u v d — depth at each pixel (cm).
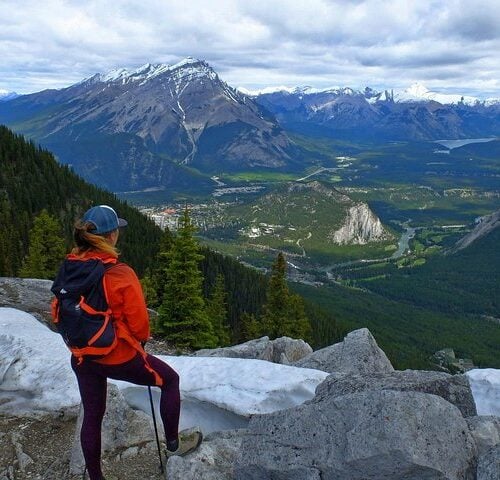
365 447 263
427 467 254
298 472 280
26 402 448
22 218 3809
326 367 659
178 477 304
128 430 376
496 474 253
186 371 492
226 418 441
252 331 2156
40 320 951
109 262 262
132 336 271
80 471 339
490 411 452
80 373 282
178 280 1394
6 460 369
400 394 279
